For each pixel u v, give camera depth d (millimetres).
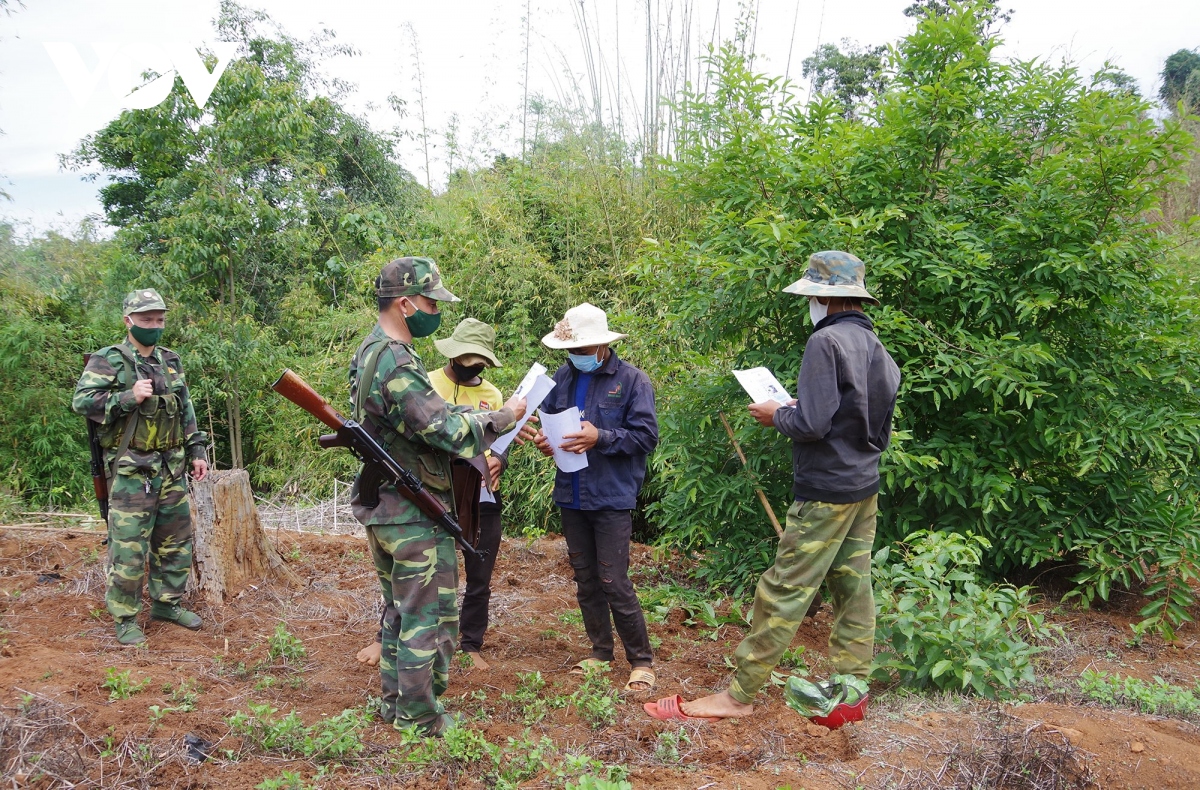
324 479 9070
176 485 4508
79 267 10586
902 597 3920
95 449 4355
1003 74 5191
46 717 2926
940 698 3705
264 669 3977
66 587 5047
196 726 3084
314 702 3611
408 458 3156
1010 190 5000
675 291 5465
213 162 9445
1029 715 3391
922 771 2951
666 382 6328
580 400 3969
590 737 3268
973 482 4660
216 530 4953
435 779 2854
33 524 6602
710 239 5266
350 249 11508
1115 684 3861
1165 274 5180
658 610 4945
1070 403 4895
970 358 4668
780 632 3301
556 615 5059
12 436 9227
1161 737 3254
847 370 3189
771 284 4688
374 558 3383
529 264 7871
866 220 4578
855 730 3279
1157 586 4711
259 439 10312
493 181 8852
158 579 4520
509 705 3588
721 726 3338
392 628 3359
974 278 4711
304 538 6438
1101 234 4949
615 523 3830
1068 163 4840
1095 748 3129
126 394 4230
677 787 2818
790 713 3428
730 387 5051
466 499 3479
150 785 2682
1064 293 5012
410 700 3127
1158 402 5047
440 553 3215
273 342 10469
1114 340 5234
